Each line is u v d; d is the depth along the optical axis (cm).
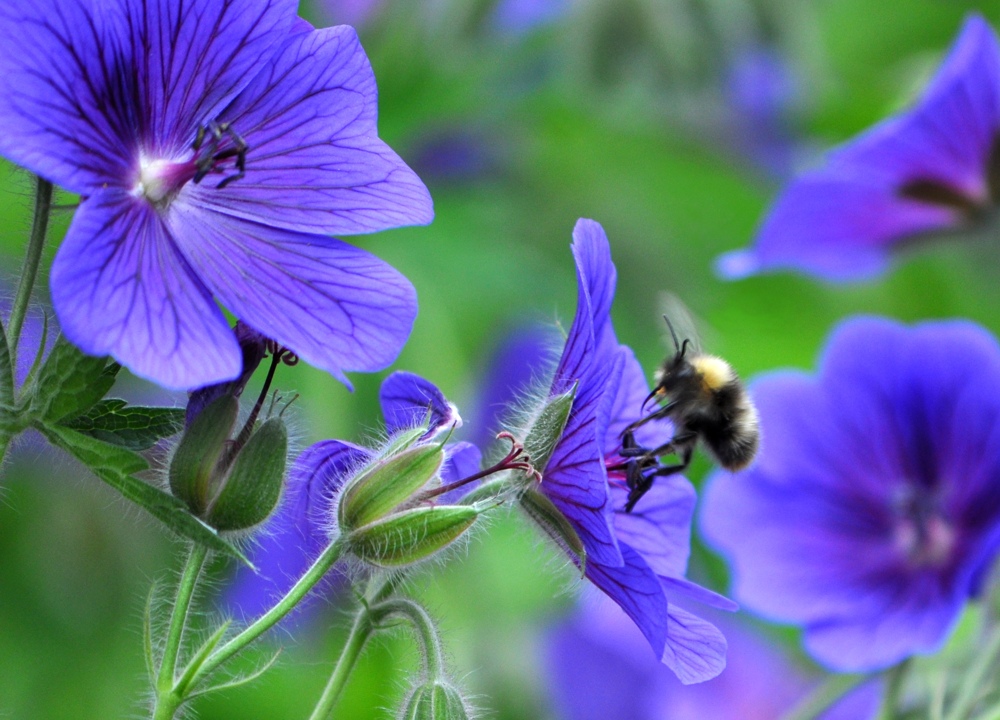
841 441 45
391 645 45
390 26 48
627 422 38
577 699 48
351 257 35
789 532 45
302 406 44
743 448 41
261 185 36
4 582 46
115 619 46
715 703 49
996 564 42
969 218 47
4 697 45
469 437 48
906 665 42
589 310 35
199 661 35
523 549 48
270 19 35
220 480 35
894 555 45
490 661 47
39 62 34
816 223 47
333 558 35
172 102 35
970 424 44
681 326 41
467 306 49
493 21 50
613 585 36
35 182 34
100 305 33
